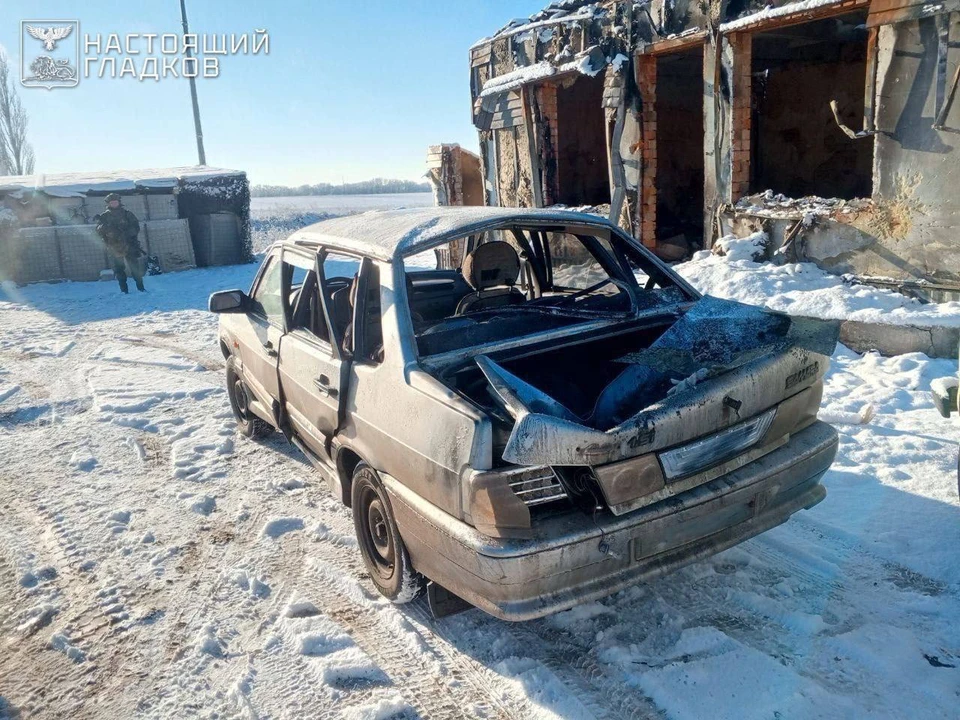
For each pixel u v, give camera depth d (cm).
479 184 1509
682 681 268
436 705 271
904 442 461
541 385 352
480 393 306
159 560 392
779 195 798
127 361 862
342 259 397
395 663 297
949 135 618
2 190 1578
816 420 333
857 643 280
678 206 1246
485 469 256
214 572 378
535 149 1139
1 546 419
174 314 1167
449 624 320
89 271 1639
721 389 273
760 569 336
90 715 280
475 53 1236
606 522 260
